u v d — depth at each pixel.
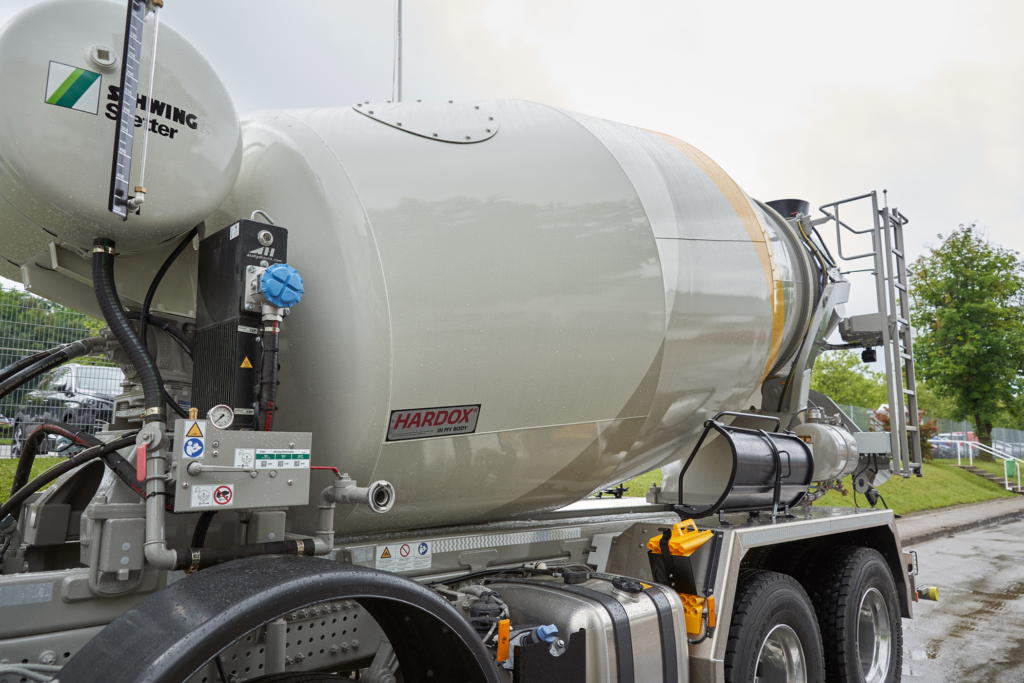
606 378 3.12
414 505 2.85
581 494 3.61
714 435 4.20
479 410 2.76
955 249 33.72
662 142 4.04
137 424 2.78
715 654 3.09
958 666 5.45
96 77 2.08
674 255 3.41
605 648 2.67
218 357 2.30
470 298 2.66
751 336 3.98
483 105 3.21
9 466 6.15
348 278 2.47
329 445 2.54
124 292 2.57
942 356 33.22
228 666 2.23
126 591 2.02
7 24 2.01
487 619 2.51
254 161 2.76
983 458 32.47
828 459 4.76
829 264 5.19
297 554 2.20
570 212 3.06
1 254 2.63
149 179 2.16
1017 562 10.53
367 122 2.81
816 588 4.23
